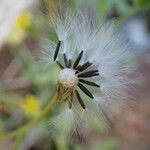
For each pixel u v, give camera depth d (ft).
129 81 0.30
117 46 0.30
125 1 0.51
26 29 0.54
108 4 0.49
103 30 0.30
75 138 0.32
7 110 0.55
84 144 0.31
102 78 0.29
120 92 0.30
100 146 0.56
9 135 0.36
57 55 0.29
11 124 0.56
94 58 0.29
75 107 0.30
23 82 0.61
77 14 0.30
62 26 0.30
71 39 0.30
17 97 0.60
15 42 0.61
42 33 0.51
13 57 0.63
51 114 0.46
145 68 0.68
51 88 0.56
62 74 0.28
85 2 0.47
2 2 0.62
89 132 0.57
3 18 0.61
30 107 0.52
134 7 0.48
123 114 0.30
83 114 0.30
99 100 0.30
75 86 0.29
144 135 0.63
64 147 0.53
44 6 0.34
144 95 0.66
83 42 0.29
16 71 0.62
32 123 0.35
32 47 0.59
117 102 0.30
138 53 0.69
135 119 0.63
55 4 0.32
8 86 0.61
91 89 0.29
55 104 0.32
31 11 0.58
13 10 0.60
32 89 0.60
